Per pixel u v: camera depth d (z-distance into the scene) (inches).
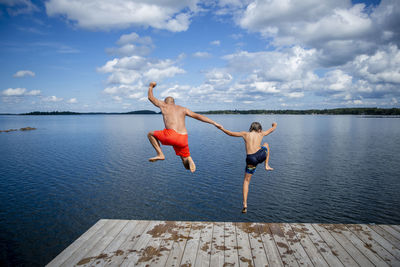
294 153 1587.1
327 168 1190.9
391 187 909.2
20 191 862.5
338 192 861.2
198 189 900.0
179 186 933.2
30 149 1728.6
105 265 153.7
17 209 723.4
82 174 1078.4
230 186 933.8
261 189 898.7
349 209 727.1
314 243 179.3
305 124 5378.9
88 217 679.7
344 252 167.2
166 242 181.9
